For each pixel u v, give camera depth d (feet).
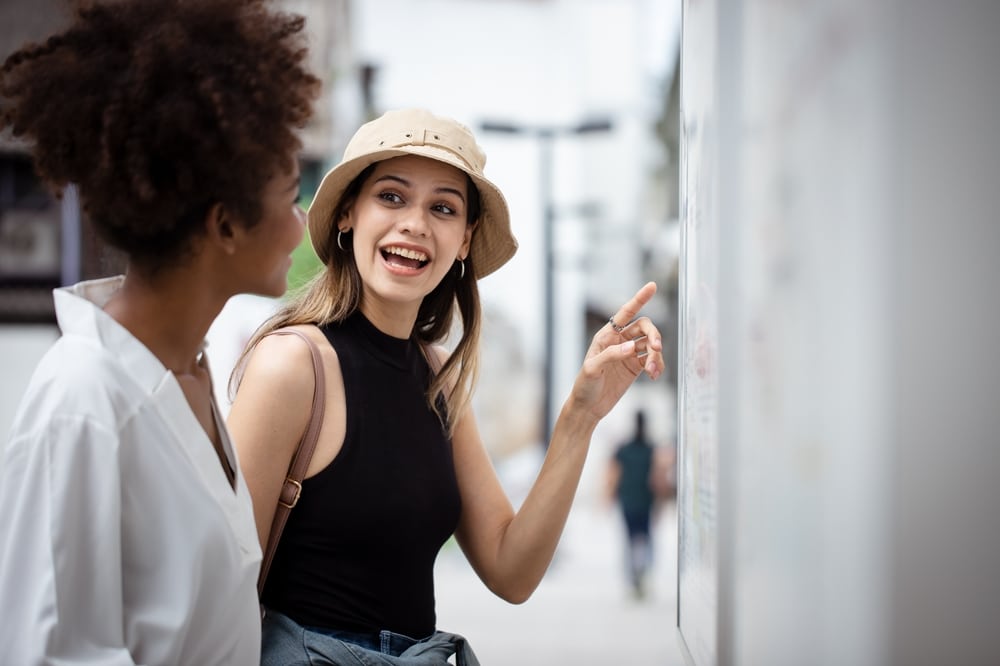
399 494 5.61
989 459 2.08
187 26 3.88
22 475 3.55
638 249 61.11
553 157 48.03
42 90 3.74
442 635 5.80
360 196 5.82
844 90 2.34
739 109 3.40
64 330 3.82
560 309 57.93
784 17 2.83
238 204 3.92
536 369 58.18
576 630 25.66
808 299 2.63
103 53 3.79
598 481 55.72
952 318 2.08
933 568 2.09
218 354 27.89
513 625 26.50
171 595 3.78
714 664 3.76
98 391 3.62
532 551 6.25
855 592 2.27
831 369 2.44
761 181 3.14
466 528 6.60
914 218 2.09
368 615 5.49
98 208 3.82
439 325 6.62
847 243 2.32
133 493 3.73
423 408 6.03
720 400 3.49
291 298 6.04
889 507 2.10
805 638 2.63
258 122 3.88
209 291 4.16
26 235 32.42
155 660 3.73
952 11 2.07
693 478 4.66
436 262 5.81
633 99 65.05
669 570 36.40
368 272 5.73
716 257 3.55
